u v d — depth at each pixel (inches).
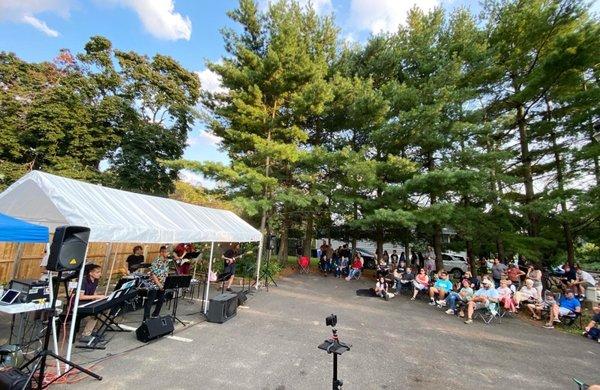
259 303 418.6
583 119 581.9
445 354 277.1
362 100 627.2
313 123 747.4
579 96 568.4
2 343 224.2
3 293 202.5
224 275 411.2
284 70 594.9
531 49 641.6
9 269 408.8
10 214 248.4
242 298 401.7
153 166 911.7
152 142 902.4
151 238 254.8
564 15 589.0
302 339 286.8
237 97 586.6
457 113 622.2
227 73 595.8
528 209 564.4
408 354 269.6
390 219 570.6
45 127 753.6
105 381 185.3
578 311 410.9
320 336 299.3
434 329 357.1
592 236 709.9
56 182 223.3
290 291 517.7
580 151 582.2
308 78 614.9
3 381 153.5
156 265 327.3
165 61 1007.0
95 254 485.1
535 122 668.7
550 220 658.8
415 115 587.8
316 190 659.4
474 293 437.1
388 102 626.2
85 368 199.5
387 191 616.4
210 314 322.7
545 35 614.9
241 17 635.5
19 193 225.0
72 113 798.5
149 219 274.2
